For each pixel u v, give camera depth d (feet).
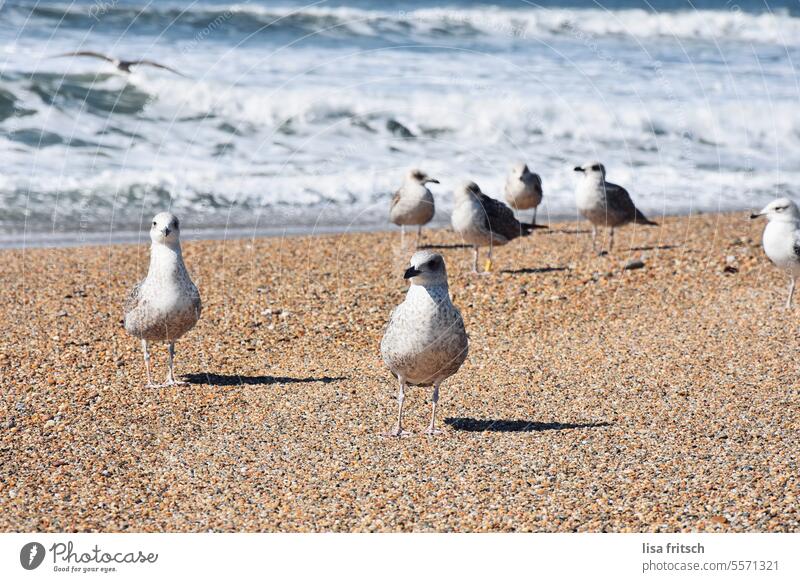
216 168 65.05
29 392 30.53
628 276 45.47
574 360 33.81
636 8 120.57
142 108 73.15
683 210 61.16
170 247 29.68
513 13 112.06
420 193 48.11
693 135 77.61
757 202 63.57
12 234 52.21
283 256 49.78
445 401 29.84
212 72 79.46
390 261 49.32
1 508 22.59
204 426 28.04
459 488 23.53
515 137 74.69
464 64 89.10
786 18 120.47
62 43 82.58
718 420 27.43
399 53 91.35
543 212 61.11
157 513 22.53
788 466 24.06
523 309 40.50
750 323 37.65
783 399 29.01
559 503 22.58
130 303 30.25
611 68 92.38
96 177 61.77
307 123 73.51
